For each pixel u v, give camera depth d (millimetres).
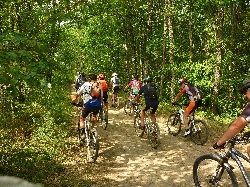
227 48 14086
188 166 6473
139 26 21969
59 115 10289
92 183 5527
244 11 13906
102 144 8094
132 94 12562
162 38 16688
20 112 9336
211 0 11648
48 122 8250
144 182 5711
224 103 14219
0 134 7438
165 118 11281
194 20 19594
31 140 7402
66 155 6832
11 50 3959
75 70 39938
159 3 19109
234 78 14094
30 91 10930
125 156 7160
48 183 5324
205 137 7891
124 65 28047
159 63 22844
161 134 9164
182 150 7602
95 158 6500
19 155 6020
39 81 3939
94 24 22094
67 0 5047
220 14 12852
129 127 10195
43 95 11602
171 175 6023
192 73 14188
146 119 9320
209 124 9977
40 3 4238
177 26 22922
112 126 10367
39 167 5859
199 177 5797
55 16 4324
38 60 4242
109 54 26344
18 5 6781
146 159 6969
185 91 8195
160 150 7633
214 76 14047
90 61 31422
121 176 5973
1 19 6906
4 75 3748
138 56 22781
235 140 4309
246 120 3652
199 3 13312
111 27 21094
